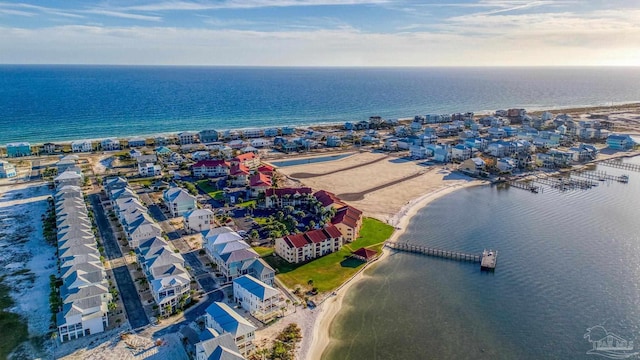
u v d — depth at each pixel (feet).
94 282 307.37
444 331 288.30
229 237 375.25
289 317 298.15
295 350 264.52
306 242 383.65
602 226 469.16
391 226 468.34
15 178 621.31
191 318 292.61
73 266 320.50
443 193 589.32
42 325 284.00
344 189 598.75
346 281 349.82
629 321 300.20
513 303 322.34
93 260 343.05
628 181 646.33
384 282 351.25
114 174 647.97
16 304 306.35
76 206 457.27
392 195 577.02
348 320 298.56
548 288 342.64
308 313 303.89
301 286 339.36
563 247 416.05
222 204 524.52
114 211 488.85
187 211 467.52
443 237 440.45
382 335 282.56
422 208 528.22
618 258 392.27
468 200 560.20
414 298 327.88
